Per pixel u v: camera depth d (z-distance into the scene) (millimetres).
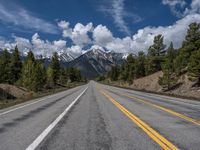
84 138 7184
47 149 6016
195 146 6348
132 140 6953
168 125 9375
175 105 17922
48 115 12211
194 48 53344
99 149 6016
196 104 19281
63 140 6926
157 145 6422
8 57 76000
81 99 23484
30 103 19891
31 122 10062
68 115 12172
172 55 70562
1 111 14281
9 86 44344
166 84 53406
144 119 10875
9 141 6824
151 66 85062
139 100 22391
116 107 16062
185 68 58188
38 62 75938
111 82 151875
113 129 8562
